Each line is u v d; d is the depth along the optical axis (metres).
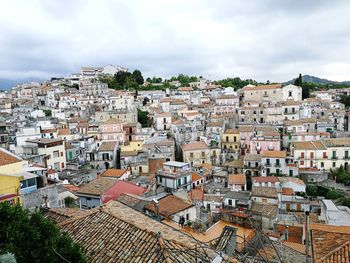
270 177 63.69
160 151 77.75
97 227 16.66
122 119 107.12
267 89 130.00
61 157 70.50
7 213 13.57
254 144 82.62
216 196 51.81
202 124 99.19
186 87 170.12
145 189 43.59
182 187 55.03
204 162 80.19
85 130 94.12
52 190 28.48
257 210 40.97
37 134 79.38
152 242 14.42
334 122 98.75
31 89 171.00
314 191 65.62
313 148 74.00
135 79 193.00
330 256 15.32
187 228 26.83
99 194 37.78
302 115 104.94
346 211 35.59
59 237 13.70
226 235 18.59
